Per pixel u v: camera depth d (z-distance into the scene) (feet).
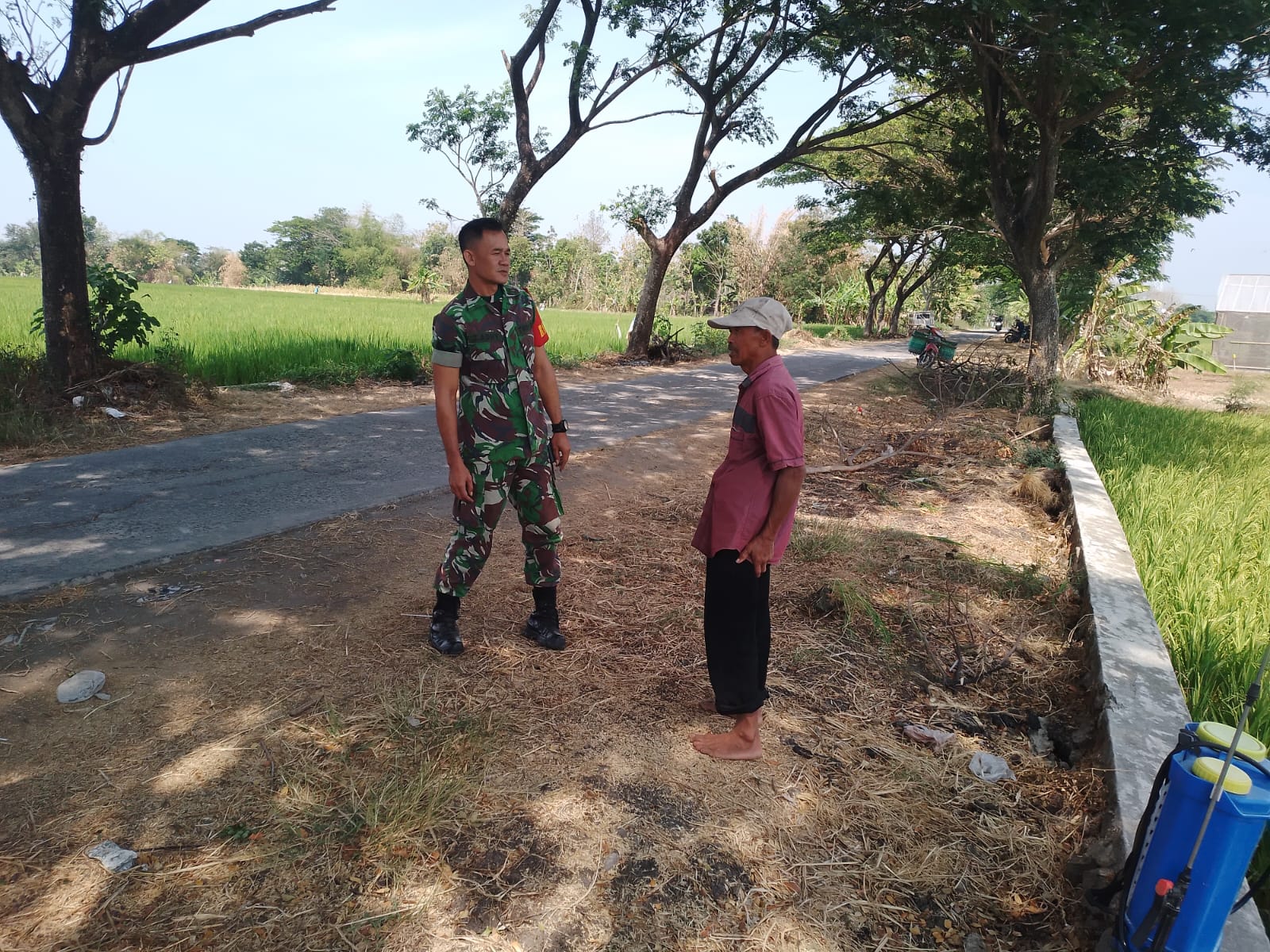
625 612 14.02
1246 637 13.50
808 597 15.42
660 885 7.97
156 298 118.62
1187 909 6.70
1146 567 16.97
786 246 167.94
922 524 21.74
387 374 39.65
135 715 9.87
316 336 51.08
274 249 366.43
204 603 13.01
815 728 11.07
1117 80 36.17
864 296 161.89
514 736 10.02
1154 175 47.47
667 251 59.00
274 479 20.52
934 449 32.50
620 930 7.41
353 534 16.84
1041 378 46.78
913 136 78.18
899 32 41.16
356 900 7.39
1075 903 8.27
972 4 37.32
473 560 11.55
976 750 11.00
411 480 21.16
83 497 18.11
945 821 9.41
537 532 11.96
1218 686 12.55
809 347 93.35
